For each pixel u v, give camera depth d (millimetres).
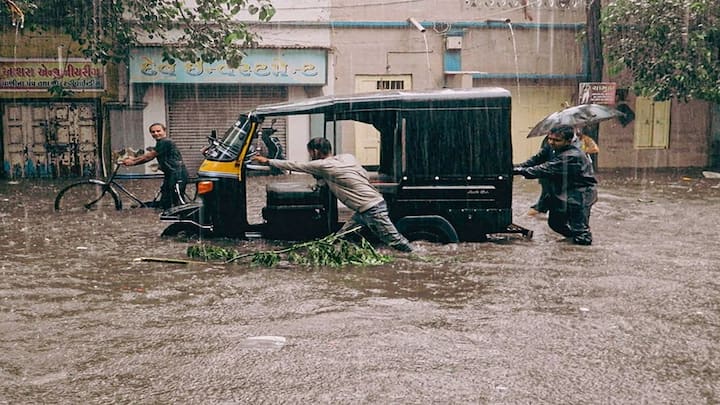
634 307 6781
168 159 12234
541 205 10344
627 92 23062
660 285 7594
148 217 12133
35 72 19906
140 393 4750
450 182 9523
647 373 5125
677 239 10312
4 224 11500
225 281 7711
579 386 4871
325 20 21281
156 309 6668
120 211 12852
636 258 8945
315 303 6852
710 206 13914
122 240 10055
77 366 5242
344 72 21609
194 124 20953
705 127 23703
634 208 13609
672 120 23469
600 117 10656
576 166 9812
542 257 8961
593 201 9914
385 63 21797
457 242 9578
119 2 18906
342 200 9000
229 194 9664
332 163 8945
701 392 4797
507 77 22469
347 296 7117
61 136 20203
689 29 20297
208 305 6797
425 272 8125
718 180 19359
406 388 4801
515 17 22344
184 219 9961
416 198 9484
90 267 8383
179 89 20719
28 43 19766
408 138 9430
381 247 9398
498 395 4707
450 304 6840
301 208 9492
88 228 11062
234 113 21188
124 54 19734
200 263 8578
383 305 6789
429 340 5773
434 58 22062
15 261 8734
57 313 6551
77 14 18625
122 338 5852
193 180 12430
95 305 6812
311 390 4766
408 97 9430
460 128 9492
